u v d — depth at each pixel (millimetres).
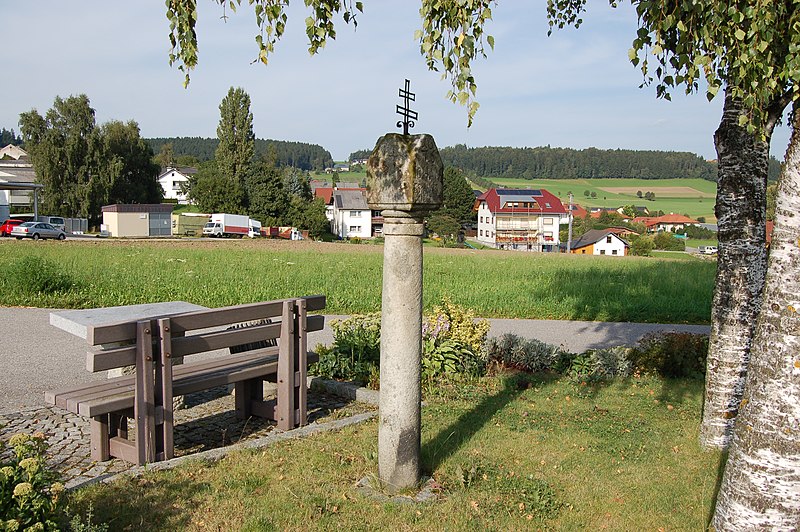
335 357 8109
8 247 30781
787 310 3711
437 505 4516
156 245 39375
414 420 4707
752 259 5805
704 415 6066
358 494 4645
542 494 4766
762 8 3795
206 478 4832
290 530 4117
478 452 5605
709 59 3951
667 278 25156
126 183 63375
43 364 9453
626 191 138125
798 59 3938
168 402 5102
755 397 3844
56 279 16422
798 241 3697
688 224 99438
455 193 87812
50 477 3564
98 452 5266
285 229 68750
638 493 4910
